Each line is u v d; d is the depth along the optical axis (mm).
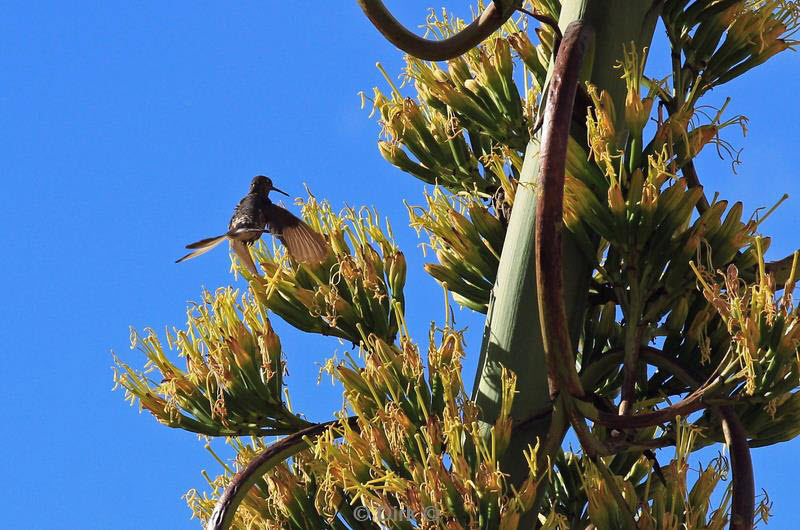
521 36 13133
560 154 8695
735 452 9359
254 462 10688
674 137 10766
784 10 12531
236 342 11781
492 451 9664
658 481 11945
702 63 12516
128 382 11992
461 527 9484
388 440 10266
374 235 12203
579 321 10594
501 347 10578
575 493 11750
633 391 10117
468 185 13438
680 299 10516
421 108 13781
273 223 10523
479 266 12094
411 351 10555
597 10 10914
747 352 9242
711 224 10391
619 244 10328
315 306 11875
